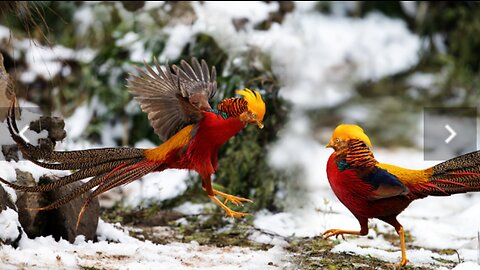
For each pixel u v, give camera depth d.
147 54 13.49
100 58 13.89
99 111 13.63
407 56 19.55
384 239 10.10
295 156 11.81
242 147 11.57
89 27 15.01
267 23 13.05
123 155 7.45
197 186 11.65
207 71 7.71
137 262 7.57
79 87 14.08
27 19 10.85
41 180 8.26
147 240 9.08
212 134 7.33
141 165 7.46
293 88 13.14
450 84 19.00
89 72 13.85
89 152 7.36
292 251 8.91
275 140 11.90
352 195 8.00
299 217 10.95
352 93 18.72
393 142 17.11
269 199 11.46
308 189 11.88
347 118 17.86
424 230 10.41
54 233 8.16
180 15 13.25
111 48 13.89
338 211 11.35
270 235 9.85
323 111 17.98
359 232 8.41
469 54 19.19
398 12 19.80
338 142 7.94
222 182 11.66
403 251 8.15
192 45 12.91
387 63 19.39
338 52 19.11
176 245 9.13
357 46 19.36
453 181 8.03
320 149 15.68
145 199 11.30
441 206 12.69
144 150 7.54
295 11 13.91
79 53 14.73
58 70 14.02
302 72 17.75
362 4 19.86
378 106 18.55
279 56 12.70
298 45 13.35
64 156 7.27
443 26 19.42
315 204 11.61
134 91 7.43
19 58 13.80
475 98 18.73
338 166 7.97
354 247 8.94
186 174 11.75
